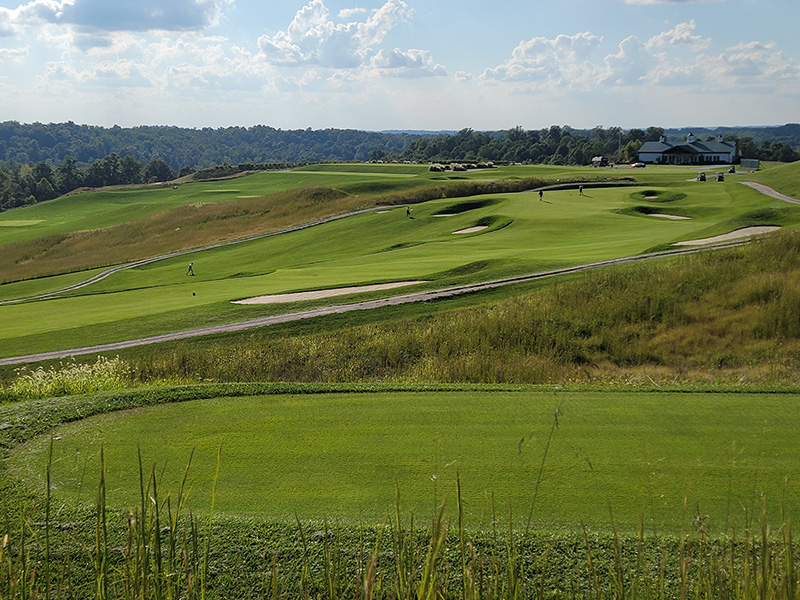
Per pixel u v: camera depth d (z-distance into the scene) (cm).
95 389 1305
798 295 1780
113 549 509
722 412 799
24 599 424
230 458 683
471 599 367
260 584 474
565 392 890
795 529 523
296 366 1664
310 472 646
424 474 637
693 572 462
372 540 513
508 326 1792
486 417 791
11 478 635
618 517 548
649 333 1762
